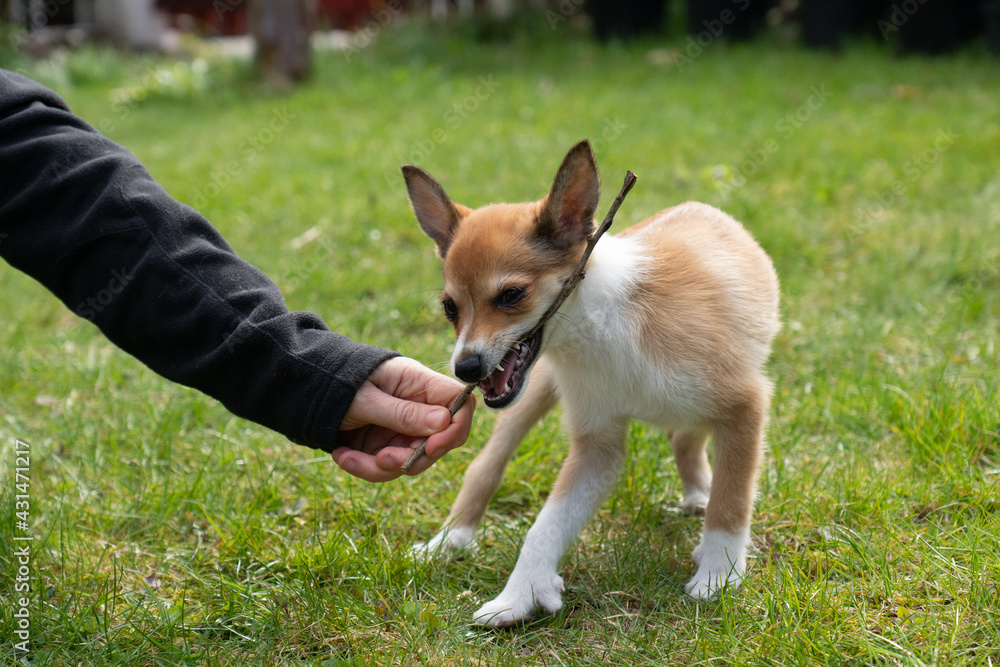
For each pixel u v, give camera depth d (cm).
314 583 126
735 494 127
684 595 125
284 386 108
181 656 116
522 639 119
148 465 153
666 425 131
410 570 129
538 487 147
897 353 172
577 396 130
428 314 200
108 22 704
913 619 114
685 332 127
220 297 109
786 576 120
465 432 113
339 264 233
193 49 695
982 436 144
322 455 154
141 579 130
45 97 117
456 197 270
